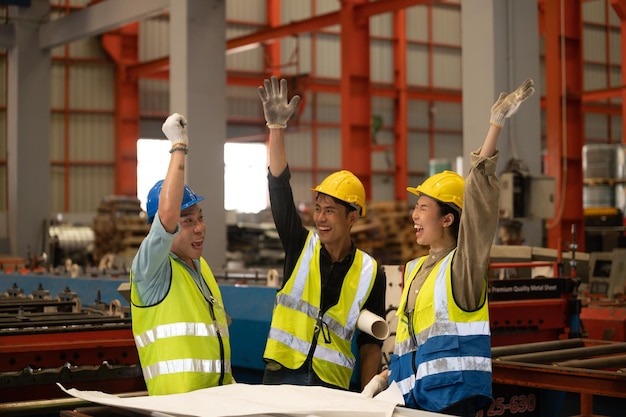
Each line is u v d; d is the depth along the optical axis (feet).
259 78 82.74
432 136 96.12
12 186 54.70
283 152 12.28
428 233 10.70
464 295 9.99
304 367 12.20
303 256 12.60
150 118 82.74
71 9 76.79
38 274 28.71
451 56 95.40
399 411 8.64
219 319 11.07
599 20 96.32
